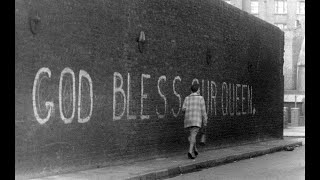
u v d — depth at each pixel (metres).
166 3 15.08
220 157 15.23
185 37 16.17
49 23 10.61
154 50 14.56
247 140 20.75
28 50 10.05
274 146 19.88
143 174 11.37
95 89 12.12
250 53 20.98
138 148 13.89
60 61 10.97
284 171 13.34
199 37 17.00
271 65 23.33
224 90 18.80
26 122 10.03
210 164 14.48
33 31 10.12
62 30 11.01
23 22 9.90
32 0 10.11
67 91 11.20
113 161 12.83
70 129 11.31
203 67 17.31
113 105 12.82
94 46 12.09
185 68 16.22
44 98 10.51
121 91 13.12
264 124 22.55
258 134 21.89
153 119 14.57
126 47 13.30
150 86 14.40
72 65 11.35
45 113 10.55
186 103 14.79
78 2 11.51
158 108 14.80
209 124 17.75
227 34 18.97
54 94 10.80
